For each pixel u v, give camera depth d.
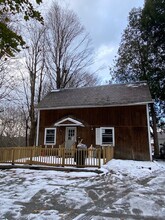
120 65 25.14
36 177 9.34
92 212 5.01
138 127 16.11
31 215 4.78
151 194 6.61
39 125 18.66
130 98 16.83
